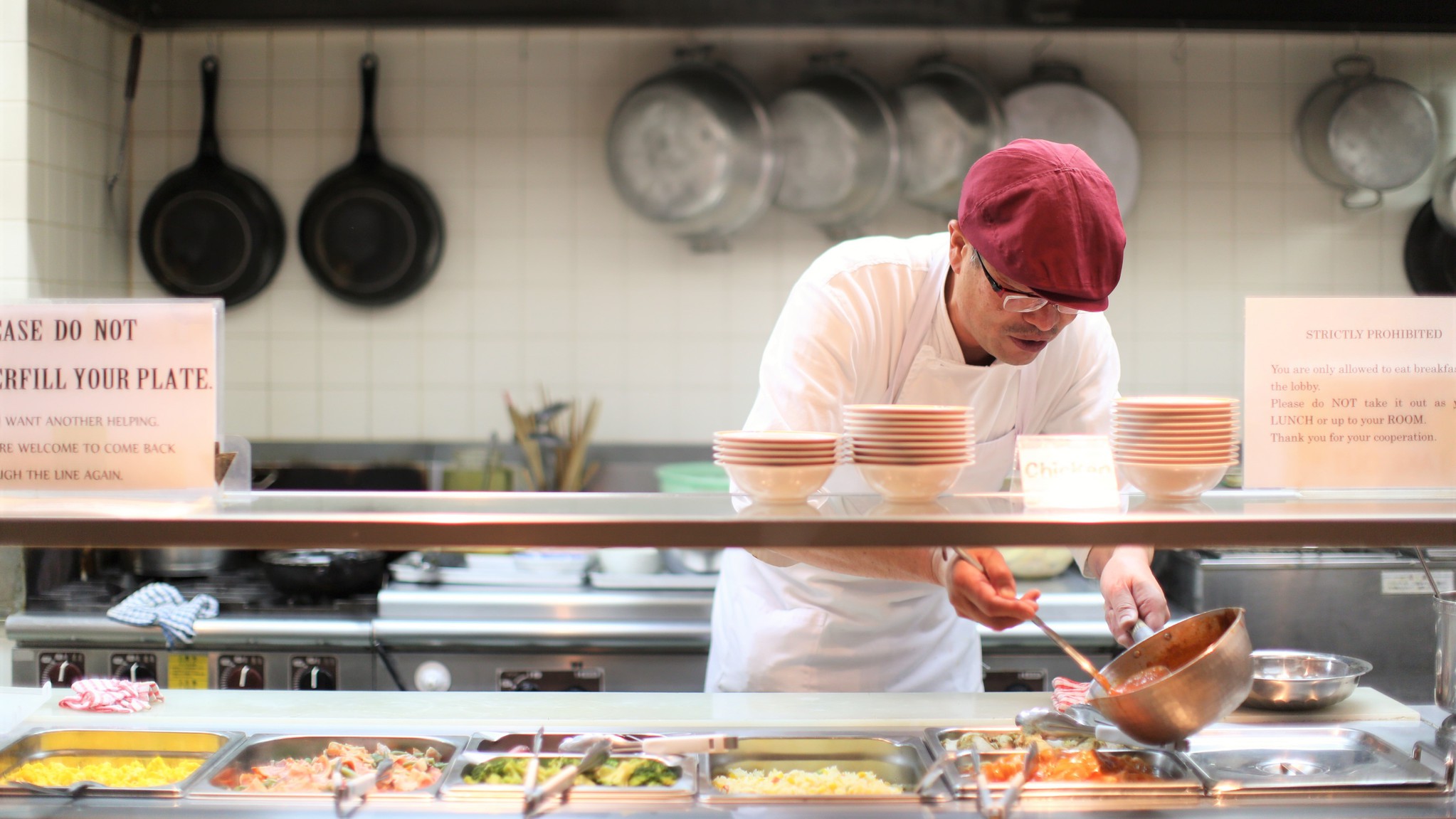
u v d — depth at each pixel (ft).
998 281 4.60
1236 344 11.64
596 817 4.17
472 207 11.49
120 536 4.03
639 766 4.53
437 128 11.43
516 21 10.81
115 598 9.19
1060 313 4.66
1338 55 11.48
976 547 4.01
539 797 4.19
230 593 9.42
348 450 11.55
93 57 10.47
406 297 11.42
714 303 11.54
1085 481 4.37
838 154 11.03
